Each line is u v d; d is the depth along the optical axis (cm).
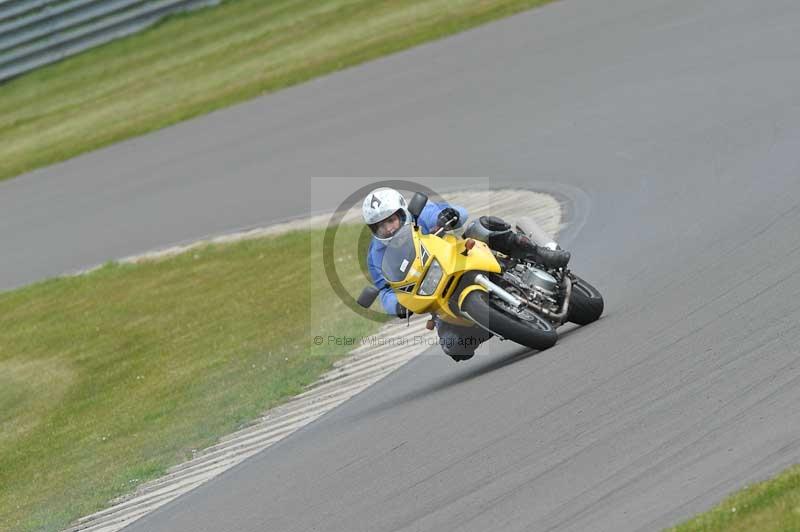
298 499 2361
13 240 6819
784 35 5841
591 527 1756
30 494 3425
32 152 8388
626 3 7494
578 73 6366
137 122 8306
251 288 4938
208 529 2414
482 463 2147
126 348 4684
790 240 3008
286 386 3556
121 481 3197
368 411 2934
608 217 4141
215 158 7062
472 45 7588
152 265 5706
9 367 4897
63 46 10125
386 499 2142
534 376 2580
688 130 4888
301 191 6034
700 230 3488
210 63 9206
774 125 4491
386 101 7031
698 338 2459
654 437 2000
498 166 5388
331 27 9194
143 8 10275
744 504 1639
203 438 3350
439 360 3247
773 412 1939
